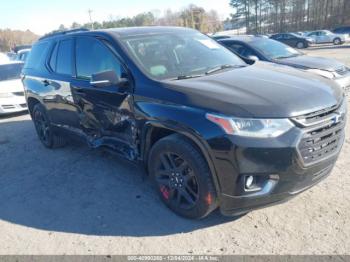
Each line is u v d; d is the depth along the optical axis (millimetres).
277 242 3000
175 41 4340
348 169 4207
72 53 4816
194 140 3062
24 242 3338
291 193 3014
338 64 7574
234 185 2932
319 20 58719
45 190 4398
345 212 3330
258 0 68188
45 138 6027
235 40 8570
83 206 3900
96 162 5156
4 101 9000
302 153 2887
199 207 3232
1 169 5289
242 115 2836
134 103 3648
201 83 3373
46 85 5355
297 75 3686
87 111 4527
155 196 3967
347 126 5875
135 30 4422
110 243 3197
